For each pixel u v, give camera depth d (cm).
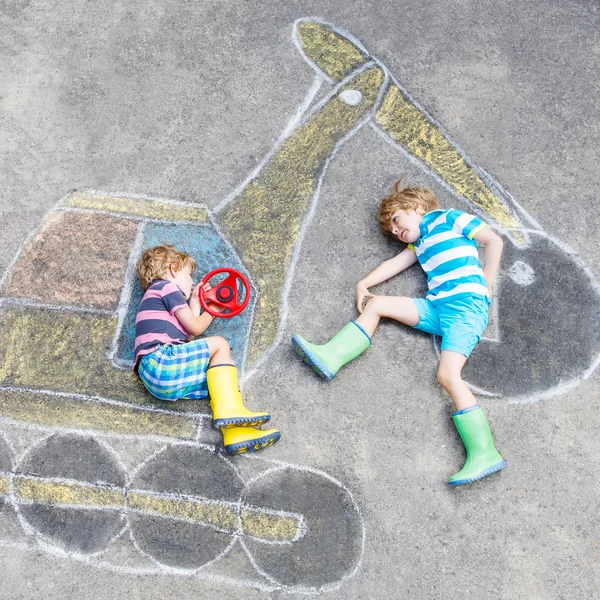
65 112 350
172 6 369
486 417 310
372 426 308
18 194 337
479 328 311
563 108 354
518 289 326
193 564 292
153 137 346
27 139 345
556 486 302
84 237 331
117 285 325
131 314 321
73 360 315
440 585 292
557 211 338
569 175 344
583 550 296
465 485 302
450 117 351
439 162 344
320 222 334
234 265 328
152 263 311
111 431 306
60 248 329
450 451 306
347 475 302
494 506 300
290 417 309
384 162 344
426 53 361
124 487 299
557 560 295
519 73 359
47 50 361
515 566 294
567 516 299
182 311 303
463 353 308
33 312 321
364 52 361
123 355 316
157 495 299
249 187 339
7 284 324
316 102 352
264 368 315
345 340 310
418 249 323
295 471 302
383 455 305
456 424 303
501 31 366
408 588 291
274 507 298
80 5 369
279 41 363
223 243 331
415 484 302
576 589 292
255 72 357
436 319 316
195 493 299
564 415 310
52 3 369
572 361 317
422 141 347
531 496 301
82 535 295
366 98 353
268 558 293
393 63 359
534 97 356
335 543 295
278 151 345
